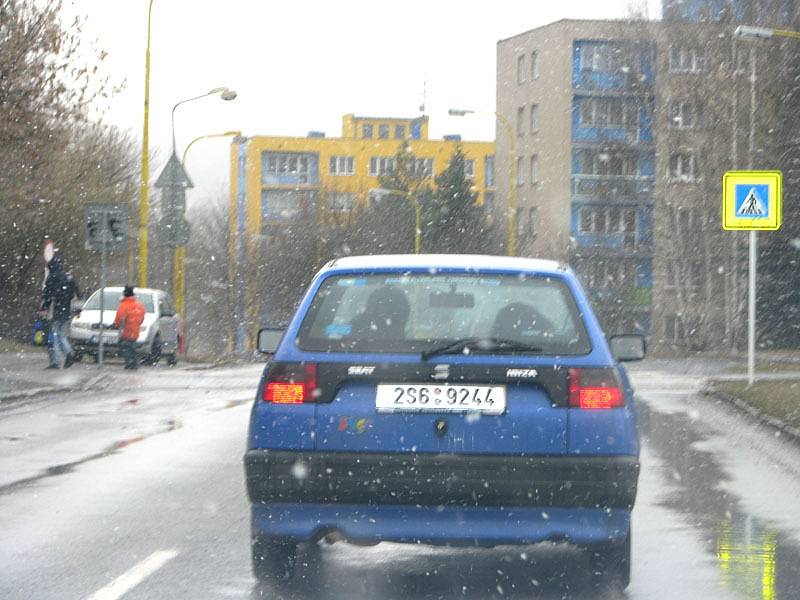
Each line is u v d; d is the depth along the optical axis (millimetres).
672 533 9672
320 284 7828
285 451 7336
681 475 12898
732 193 23969
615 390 7352
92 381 25406
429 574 8188
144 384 25906
